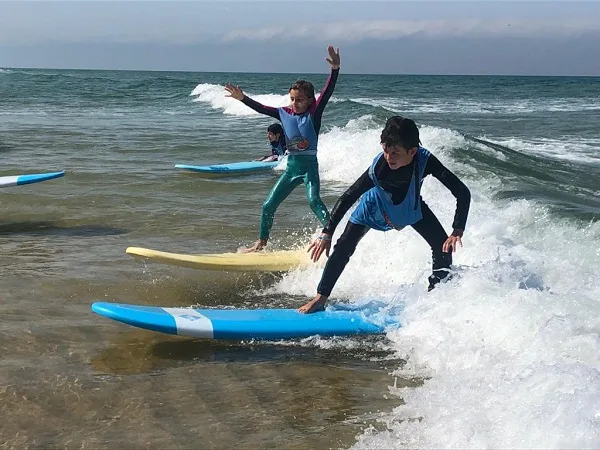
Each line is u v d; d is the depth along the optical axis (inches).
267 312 195.0
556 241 273.4
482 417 131.4
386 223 191.2
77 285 233.3
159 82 2201.0
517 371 149.6
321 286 197.2
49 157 550.3
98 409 144.8
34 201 377.7
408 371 165.5
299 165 264.7
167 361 171.8
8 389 152.4
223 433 135.4
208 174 477.7
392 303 204.1
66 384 155.8
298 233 312.7
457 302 186.7
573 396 126.7
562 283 204.1
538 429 120.3
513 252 232.4
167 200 387.2
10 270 250.2
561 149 690.2
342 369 167.2
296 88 260.2
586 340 156.6
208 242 295.6
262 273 254.4
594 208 339.9
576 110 1422.2
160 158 568.7
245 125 926.4
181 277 246.8
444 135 581.6
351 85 2901.1
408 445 128.1
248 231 315.6
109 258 269.0
